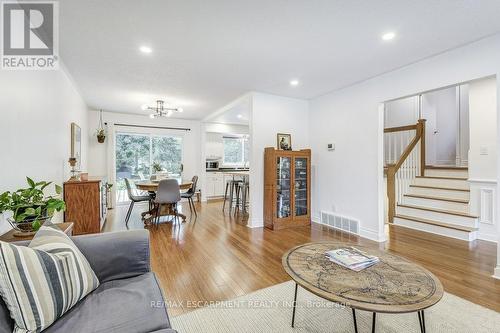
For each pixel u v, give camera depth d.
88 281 1.25
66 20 2.08
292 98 4.53
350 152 3.85
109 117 5.87
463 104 4.96
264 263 2.65
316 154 4.52
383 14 1.99
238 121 6.98
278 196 4.13
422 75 2.87
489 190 3.36
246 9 1.93
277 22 2.11
